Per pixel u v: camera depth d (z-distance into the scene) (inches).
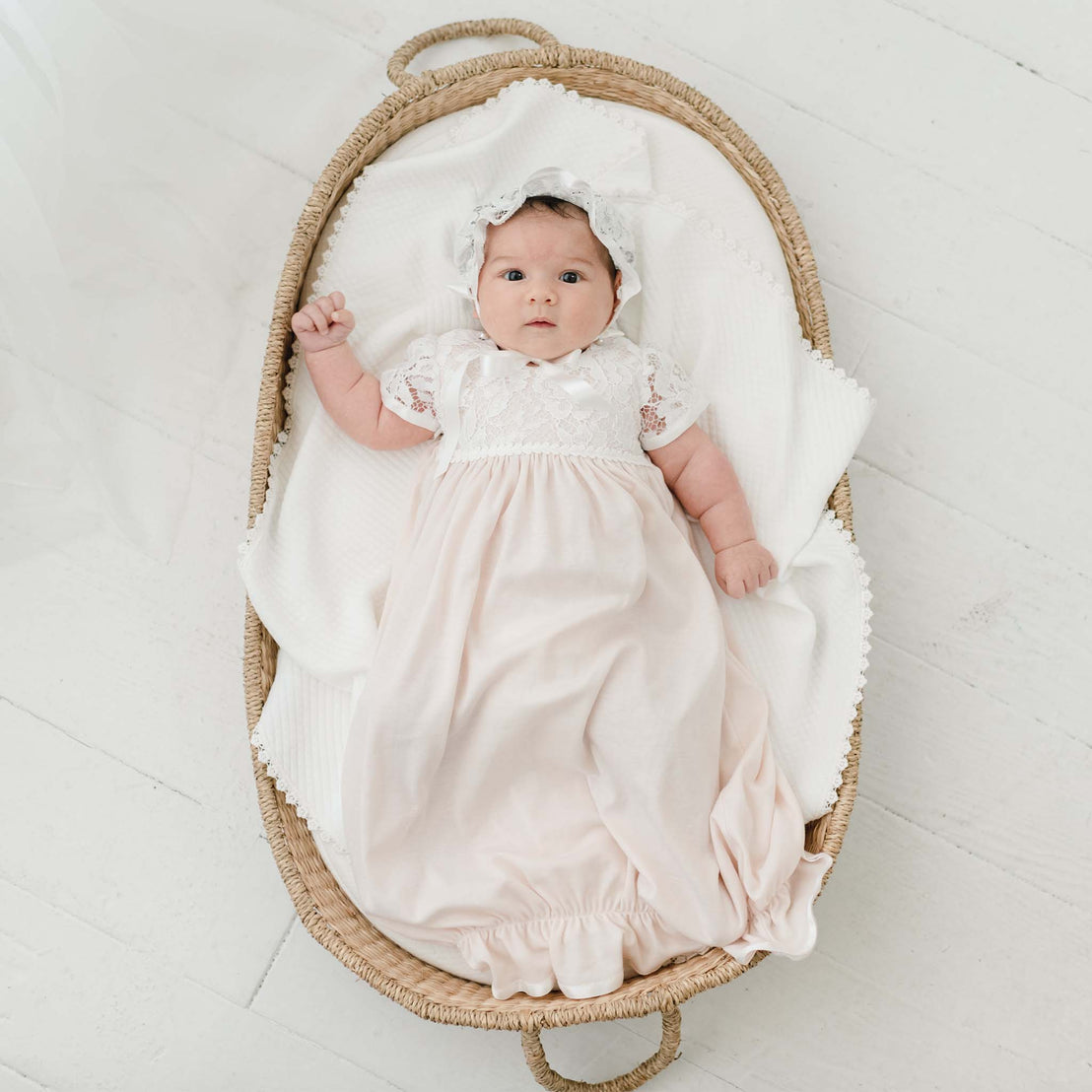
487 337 64.3
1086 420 70.6
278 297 61.6
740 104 72.2
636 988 55.6
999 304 71.2
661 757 55.9
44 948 66.7
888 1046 67.2
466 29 68.5
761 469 63.3
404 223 65.3
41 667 68.7
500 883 56.0
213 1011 66.8
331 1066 66.7
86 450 68.0
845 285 71.6
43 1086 65.9
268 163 71.0
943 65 71.7
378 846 56.9
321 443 63.4
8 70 60.3
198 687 69.1
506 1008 55.3
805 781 60.1
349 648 60.2
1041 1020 67.2
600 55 65.1
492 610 57.9
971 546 70.3
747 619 63.1
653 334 65.4
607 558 58.1
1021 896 68.2
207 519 70.1
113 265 68.1
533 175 59.9
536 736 56.8
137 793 68.1
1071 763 69.1
